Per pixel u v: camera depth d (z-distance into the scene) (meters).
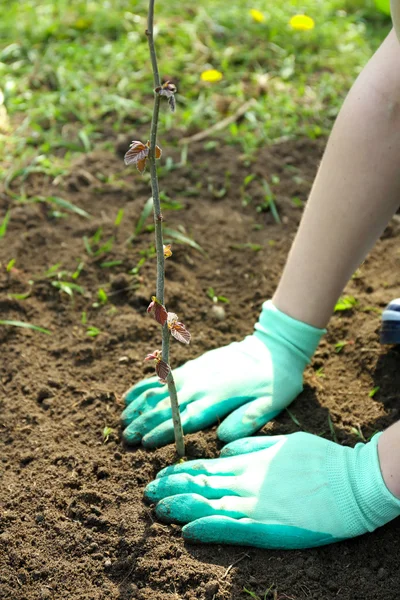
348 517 1.27
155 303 1.21
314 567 1.26
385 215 1.34
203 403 1.38
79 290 1.56
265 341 1.42
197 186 1.73
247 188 1.73
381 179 1.32
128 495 1.32
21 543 1.28
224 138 1.81
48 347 1.49
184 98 1.88
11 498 1.32
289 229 1.67
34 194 1.70
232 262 1.61
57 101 1.88
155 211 1.20
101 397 1.43
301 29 1.93
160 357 1.24
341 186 1.33
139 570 1.26
